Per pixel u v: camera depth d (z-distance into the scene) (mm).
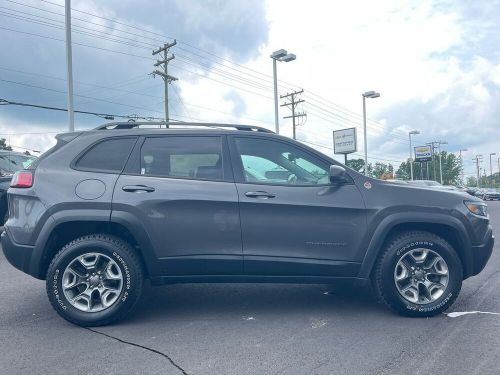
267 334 4223
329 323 4535
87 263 4430
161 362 3596
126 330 4340
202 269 4543
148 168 4641
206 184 4605
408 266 4711
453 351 3787
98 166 4613
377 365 3527
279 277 4621
